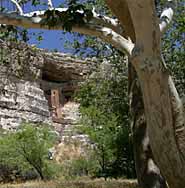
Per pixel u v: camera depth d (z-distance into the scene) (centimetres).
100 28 776
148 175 872
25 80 4244
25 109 4178
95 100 2677
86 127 3053
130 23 750
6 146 2970
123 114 2528
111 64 2536
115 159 2891
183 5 1496
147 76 596
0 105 3959
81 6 795
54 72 4828
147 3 565
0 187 2470
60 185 2267
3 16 824
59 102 4722
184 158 649
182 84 2102
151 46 588
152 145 632
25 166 3019
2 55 1533
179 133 660
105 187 2041
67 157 3675
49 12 796
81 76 4816
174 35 1948
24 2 1115
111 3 752
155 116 611
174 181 641
